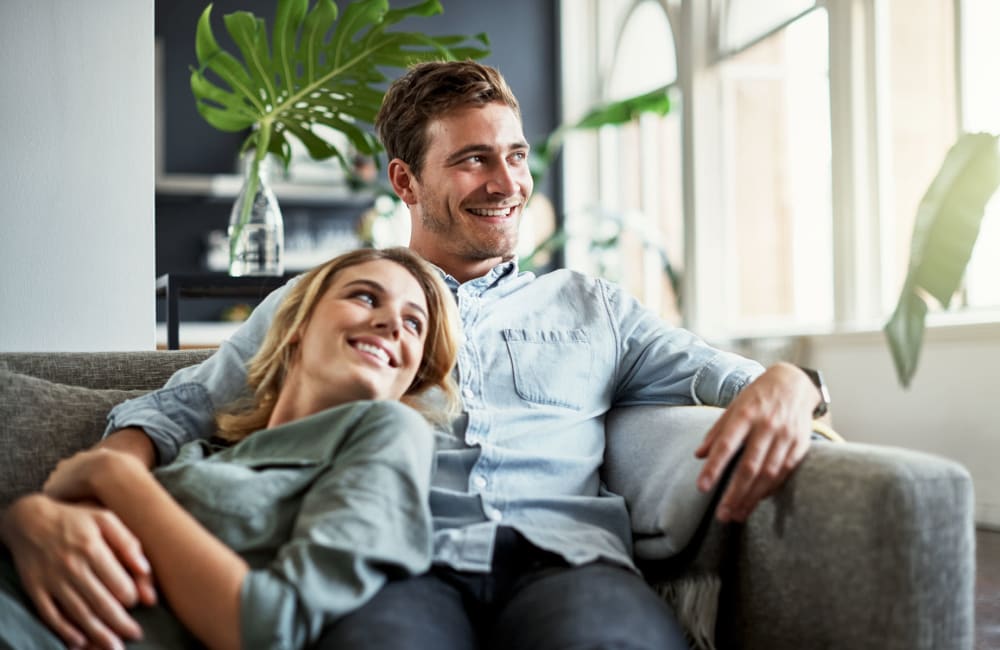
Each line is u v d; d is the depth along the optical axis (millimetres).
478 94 1729
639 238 6332
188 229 6301
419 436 1240
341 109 2787
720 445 1266
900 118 4477
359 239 6480
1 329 2172
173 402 1459
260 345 1542
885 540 1119
